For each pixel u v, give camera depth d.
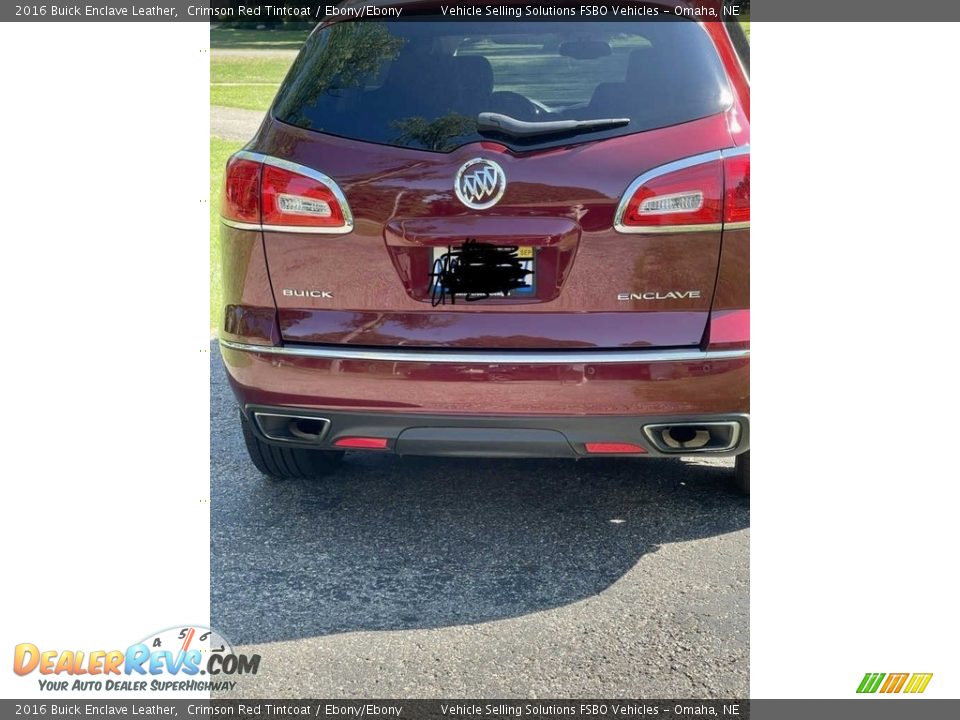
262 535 3.29
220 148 10.69
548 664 2.53
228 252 3.06
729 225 2.76
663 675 2.46
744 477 3.43
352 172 2.86
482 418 2.88
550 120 2.81
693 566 3.03
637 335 2.81
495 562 3.09
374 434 3.00
